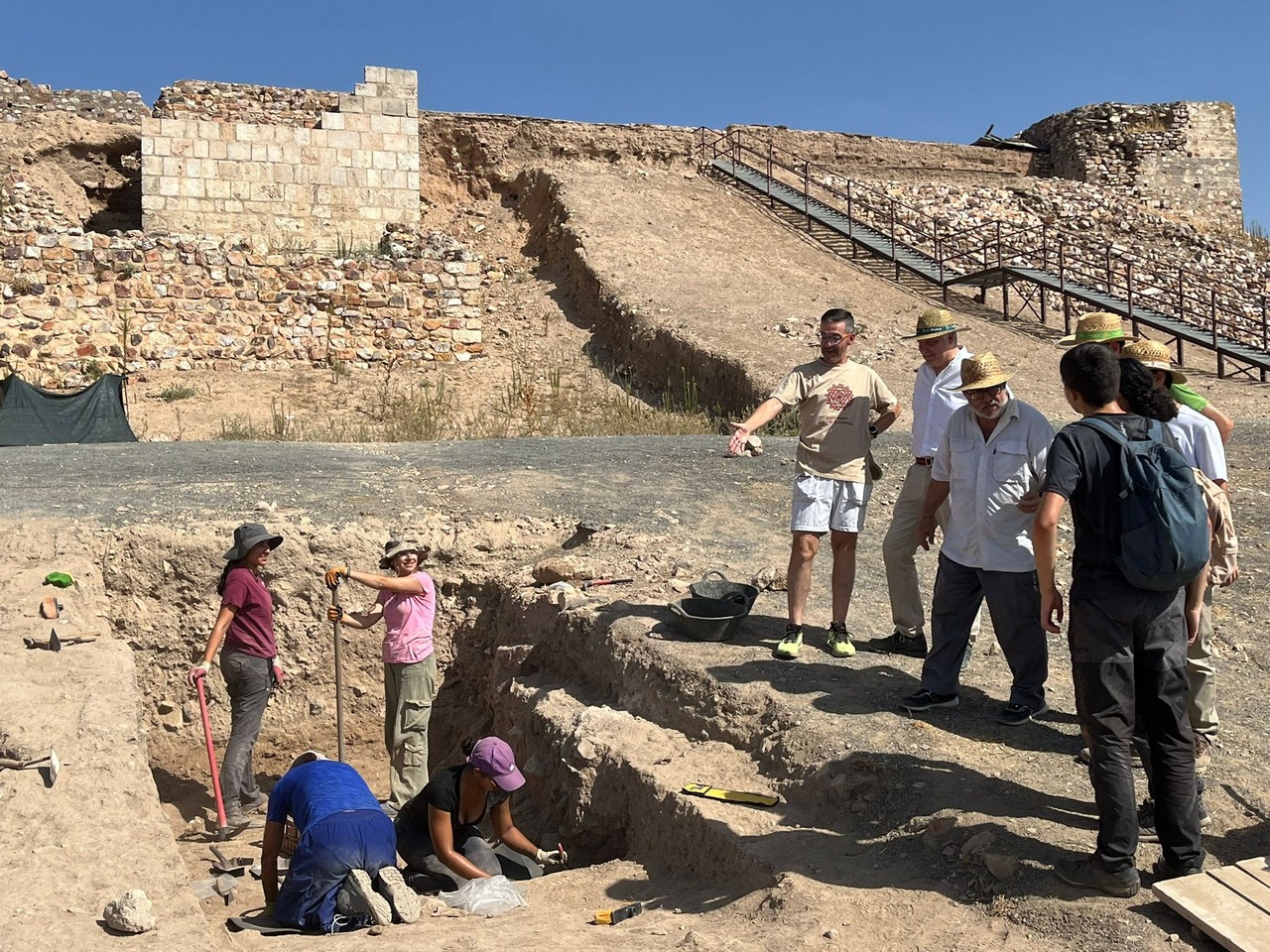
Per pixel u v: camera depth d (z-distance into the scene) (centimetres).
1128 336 494
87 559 804
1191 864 389
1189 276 2567
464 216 2511
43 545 806
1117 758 386
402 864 554
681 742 591
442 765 843
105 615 759
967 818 443
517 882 525
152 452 1111
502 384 1814
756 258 2275
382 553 872
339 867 463
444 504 952
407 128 2234
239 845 666
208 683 831
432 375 1858
